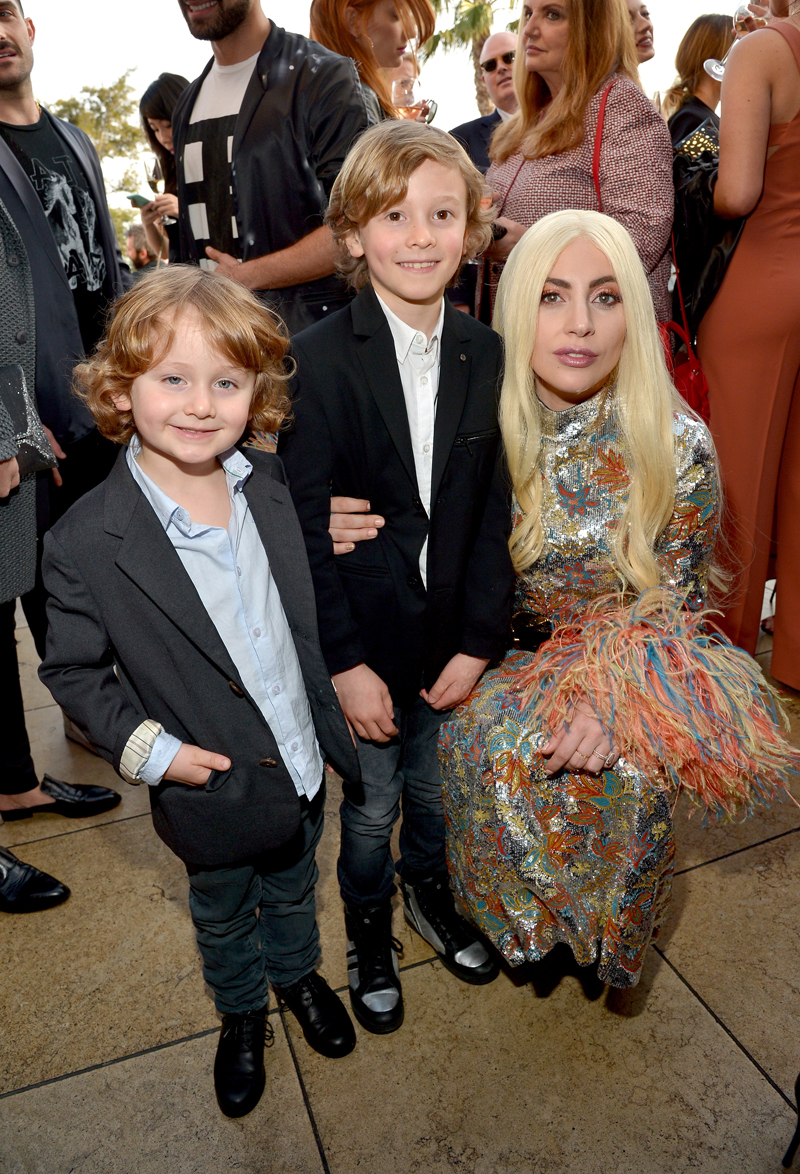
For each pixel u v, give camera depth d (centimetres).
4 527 165
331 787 218
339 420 122
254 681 118
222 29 193
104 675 112
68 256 229
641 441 131
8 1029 151
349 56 226
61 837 204
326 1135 129
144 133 304
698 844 187
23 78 216
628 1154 124
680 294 226
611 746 123
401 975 159
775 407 223
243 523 117
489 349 131
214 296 101
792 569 235
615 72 202
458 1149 126
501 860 127
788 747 128
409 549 130
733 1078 134
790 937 161
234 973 135
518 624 157
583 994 152
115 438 112
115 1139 131
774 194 208
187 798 115
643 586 138
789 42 194
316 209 206
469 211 126
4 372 159
